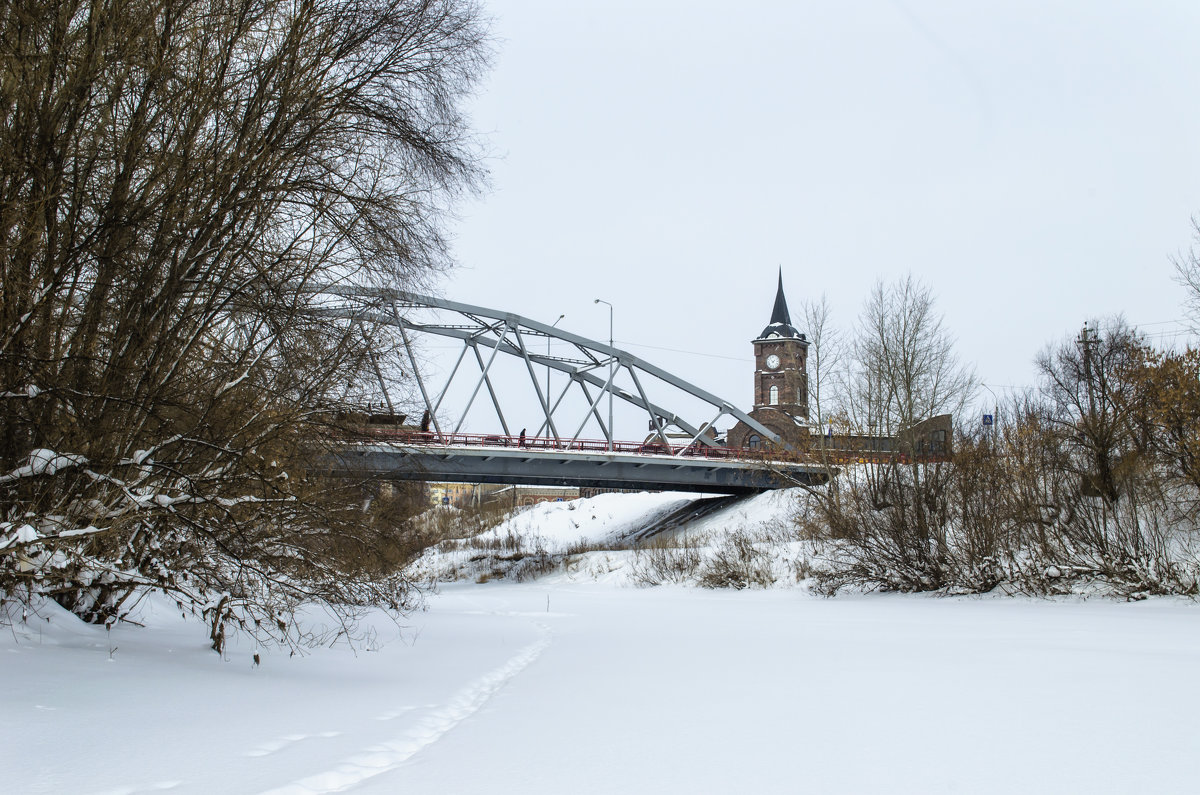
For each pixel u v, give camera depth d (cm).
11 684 865
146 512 1115
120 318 1198
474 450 5219
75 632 1205
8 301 1027
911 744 764
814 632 2041
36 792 552
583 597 4025
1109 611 2603
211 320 1338
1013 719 882
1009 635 1898
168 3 1182
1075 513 3167
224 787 577
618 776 646
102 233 1159
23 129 1053
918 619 2416
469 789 604
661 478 5944
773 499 6031
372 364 1580
